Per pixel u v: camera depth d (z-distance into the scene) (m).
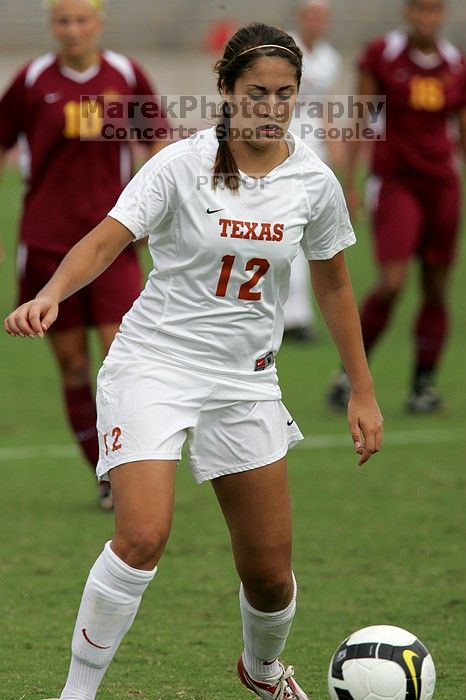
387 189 34.97
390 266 34.50
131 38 122.75
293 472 29.47
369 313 35.12
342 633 18.06
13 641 17.77
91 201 26.08
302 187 13.89
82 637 13.38
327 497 27.05
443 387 39.69
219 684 15.92
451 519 25.14
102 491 26.12
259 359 14.23
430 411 36.03
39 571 21.58
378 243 35.00
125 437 13.51
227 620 18.84
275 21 121.88
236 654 17.22
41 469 30.09
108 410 13.81
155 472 13.34
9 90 26.36
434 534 23.95
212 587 20.66
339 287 14.79
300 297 47.94
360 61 35.06
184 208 13.60
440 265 35.47
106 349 25.62
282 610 14.48
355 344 14.86
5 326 12.98
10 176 96.06
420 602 19.61
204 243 13.58
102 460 13.76
